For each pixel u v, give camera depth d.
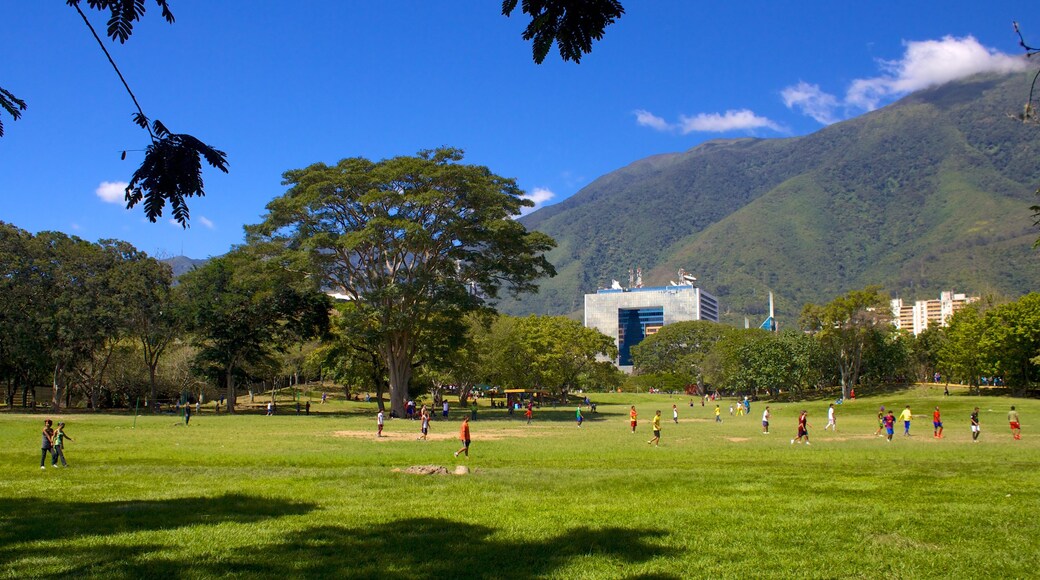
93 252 64.81
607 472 21.53
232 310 65.38
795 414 70.69
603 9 5.30
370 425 48.34
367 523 13.33
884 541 11.70
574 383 128.88
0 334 58.25
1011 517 13.62
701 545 11.48
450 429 45.09
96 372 73.00
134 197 5.96
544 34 5.50
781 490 17.59
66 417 52.47
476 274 62.00
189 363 72.00
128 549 11.20
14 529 12.70
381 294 56.28
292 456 26.19
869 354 94.38
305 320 69.31
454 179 56.75
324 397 87.00
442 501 15.98
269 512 14.54
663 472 21.47
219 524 13.22
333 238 56.72
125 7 5.09
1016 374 78.81
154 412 65.38
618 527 12.84
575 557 10.74
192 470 22.05
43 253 61.88
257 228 59.22
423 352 65.69
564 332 102.06
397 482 19.16
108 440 32.88
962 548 11.22
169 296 66.50
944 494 16.67
